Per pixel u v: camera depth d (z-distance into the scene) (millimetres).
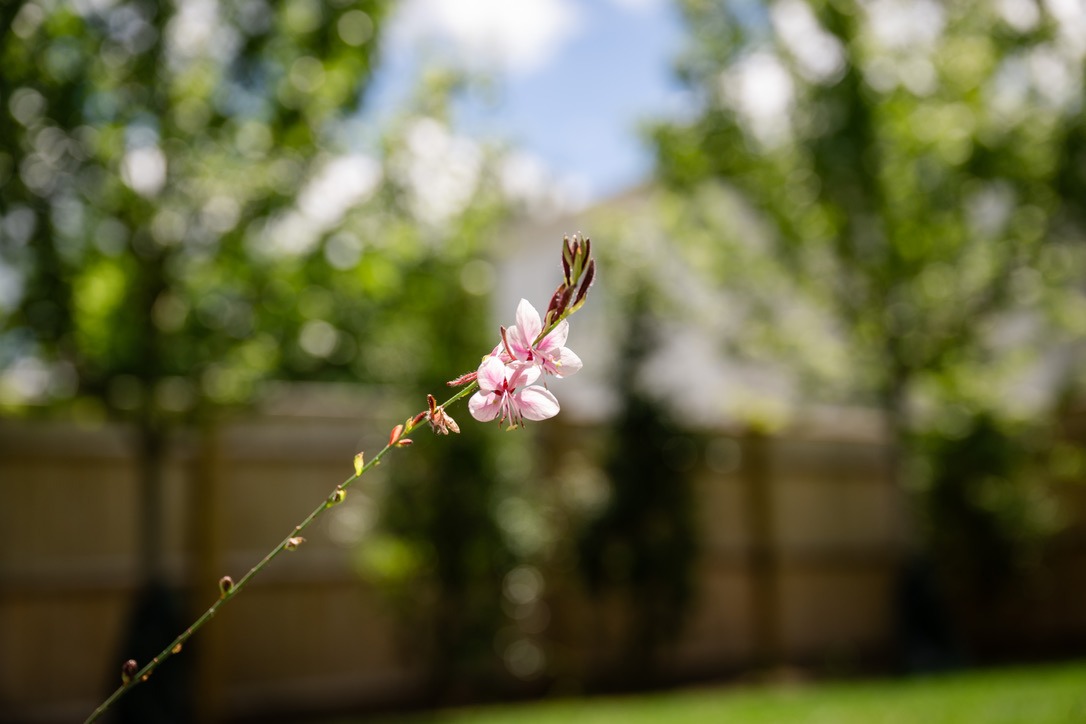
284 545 1735
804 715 5320
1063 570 10281
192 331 6461
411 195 7023
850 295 9141
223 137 6309
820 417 10898
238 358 6664
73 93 5883
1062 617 10234
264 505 7441
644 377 8633
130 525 7039
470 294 7570
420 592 7484
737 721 5219
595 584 8156
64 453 6836
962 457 9984
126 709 6141
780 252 9109
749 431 9391
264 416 7402
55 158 6016
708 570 9133
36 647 6648
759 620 9359
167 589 6406
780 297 9609
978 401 10031
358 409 7789
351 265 6535
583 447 8609
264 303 6477
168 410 6656
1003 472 9984
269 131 6402
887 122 8641
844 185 8516
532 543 7715
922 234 8719
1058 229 8562
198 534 7125
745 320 9703
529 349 1780
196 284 6500
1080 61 7988
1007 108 8562
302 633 7469
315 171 6512
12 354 6441
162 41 6066
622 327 8680
